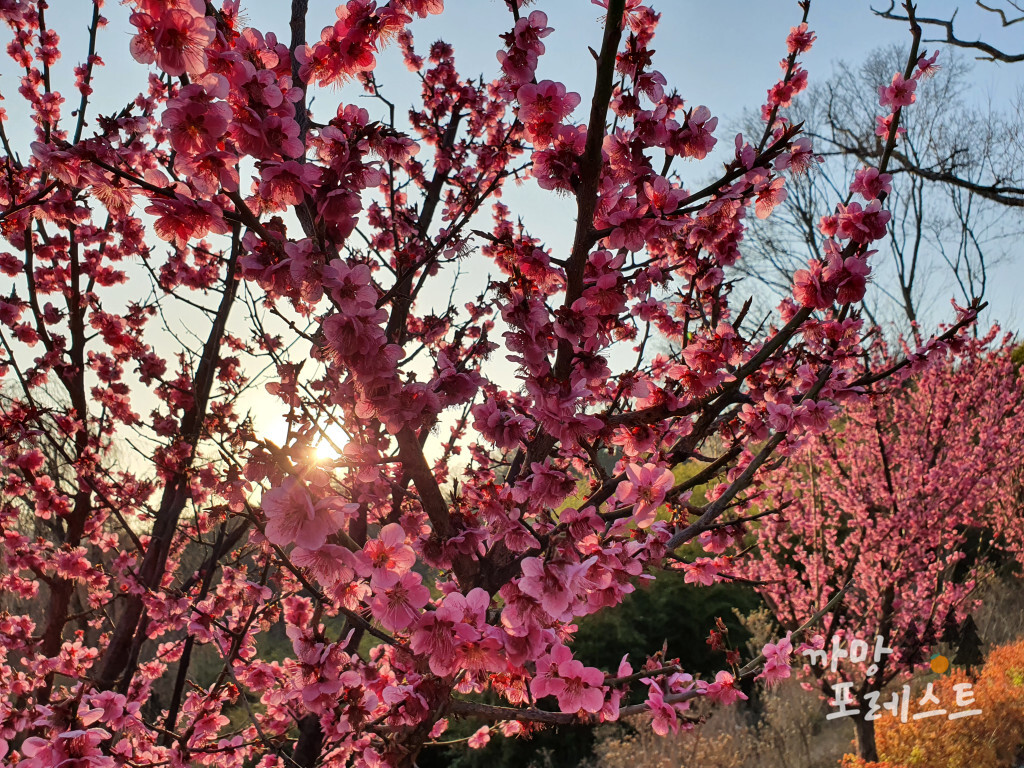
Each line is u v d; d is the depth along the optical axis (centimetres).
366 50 195
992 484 830
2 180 436
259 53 183
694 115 219
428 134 494
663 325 293
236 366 516
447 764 960
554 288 286
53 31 477
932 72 242
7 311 474
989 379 890
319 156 191
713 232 247
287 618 336
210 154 160
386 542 171
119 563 457
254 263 184
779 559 948
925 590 768
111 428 530
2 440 445
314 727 379
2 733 295
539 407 215
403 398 193
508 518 223
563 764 906
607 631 1040
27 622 486
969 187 834
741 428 282
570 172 212
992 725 781
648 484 203
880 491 776
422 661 203
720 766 783
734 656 250
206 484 363
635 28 241
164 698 793
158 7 146
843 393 266
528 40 210
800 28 279
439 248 247
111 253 539
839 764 775
